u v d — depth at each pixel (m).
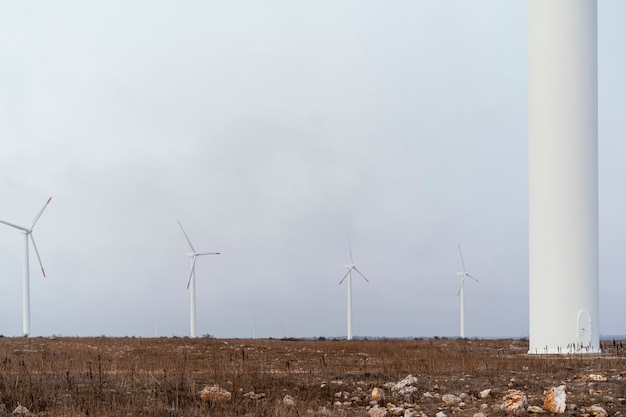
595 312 28.38
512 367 22.23
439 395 16.92
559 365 22.41
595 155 28.88
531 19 29.89
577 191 28.31
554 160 28.52
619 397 15.95
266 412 14.55
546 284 28.45
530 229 29.47
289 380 18.53
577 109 28.58
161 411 14.59
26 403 14.88
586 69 28.80
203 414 14.55
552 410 14.59
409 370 21.81
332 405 15.87
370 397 16.48
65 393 16.05
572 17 28.83
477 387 17.91
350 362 25.33
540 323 28.67
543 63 29.08
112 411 14.37
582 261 28.17
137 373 19.20
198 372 20.66
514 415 14.41
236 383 17.95
